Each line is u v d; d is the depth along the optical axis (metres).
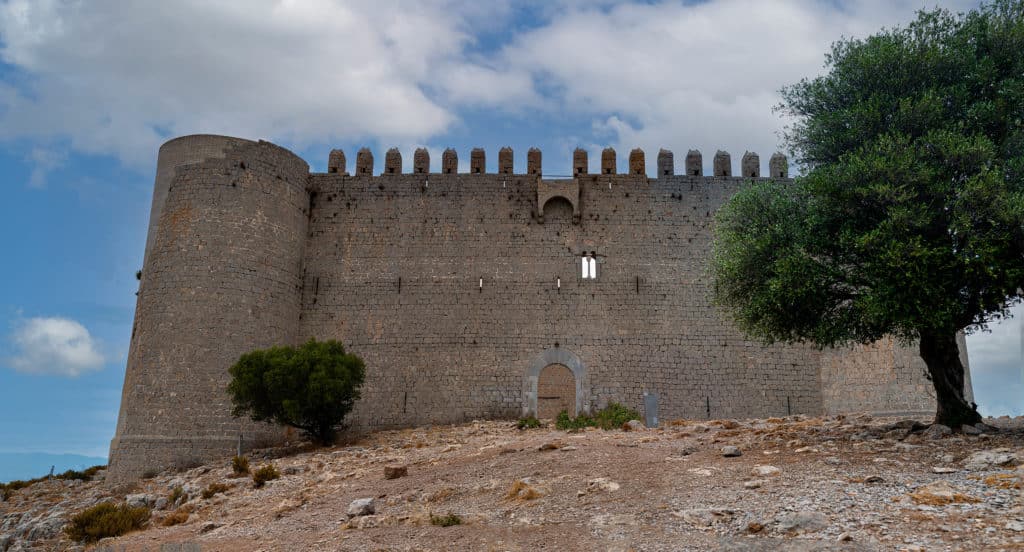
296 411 30.61
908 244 16.39
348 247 40.06
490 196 40.53
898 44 19.02
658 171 40.59
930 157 17.39
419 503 16.12
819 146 20.14
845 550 9.68
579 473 16.53
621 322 38.44
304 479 23.00
